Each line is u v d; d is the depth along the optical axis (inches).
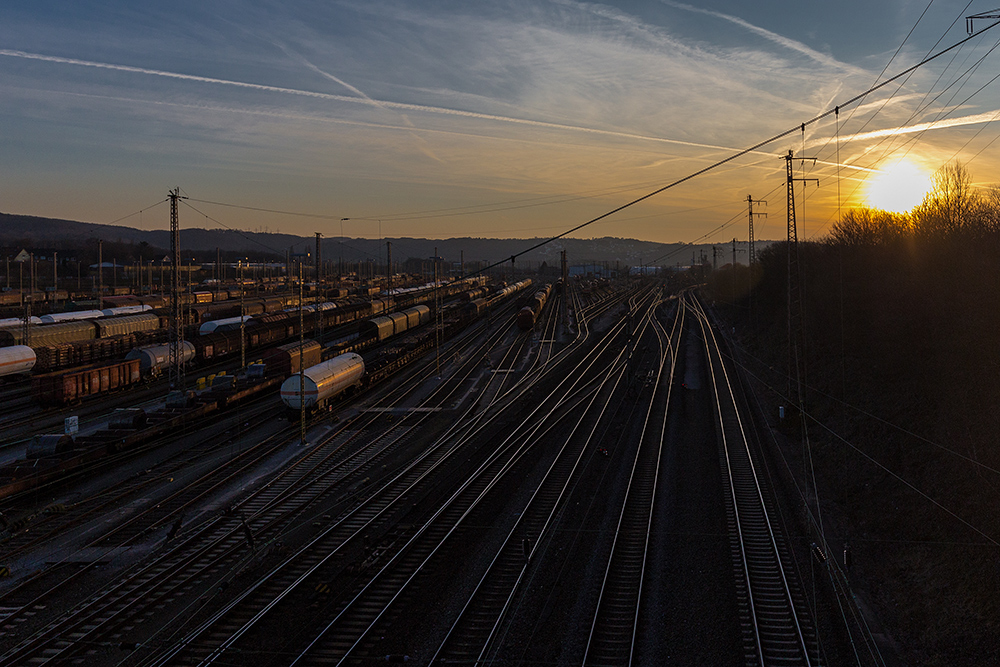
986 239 1304.1
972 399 1037.8
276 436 1481.3
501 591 748.6
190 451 1363.2
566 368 2416.3
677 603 723.4
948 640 660.1
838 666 616.4
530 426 1573.6
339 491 1115.3
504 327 3671.3
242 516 983.6
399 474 1198.9
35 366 2055.9
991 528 777.6
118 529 944.3
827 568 818.2
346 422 1619.1
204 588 767.1
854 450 1216.2
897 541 880.3
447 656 623.5
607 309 4709.6
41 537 922.1
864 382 1459.2
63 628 681.6
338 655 622.5
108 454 1264.8
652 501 1021.2
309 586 762.2
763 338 2647.6
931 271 1417.3
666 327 3595.0
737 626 673.6
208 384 2046.0
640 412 1690.5
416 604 716.7
